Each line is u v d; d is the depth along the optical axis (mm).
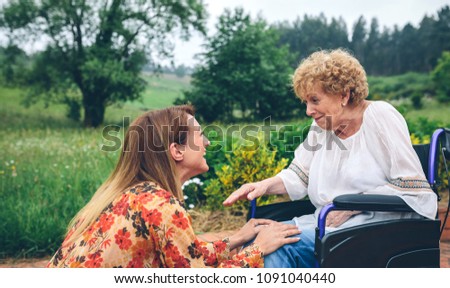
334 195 2053
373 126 1967
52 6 16125
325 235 1728
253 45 18219
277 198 4414
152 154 1634
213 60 18375
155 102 19125
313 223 2090
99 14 16703
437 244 1894
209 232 3840
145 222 1491
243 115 18500
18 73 16828
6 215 3811
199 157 1735
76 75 16625
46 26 16406
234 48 18062
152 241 1511
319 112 2010
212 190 4105
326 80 1942
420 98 20859
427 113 18297
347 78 1944
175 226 1501
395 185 1875
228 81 18219
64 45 16578
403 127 1938
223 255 1680
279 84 18453
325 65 1946
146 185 1575
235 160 4008
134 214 1507
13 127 13914
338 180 2053
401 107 5754
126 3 17094
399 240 1846
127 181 1623
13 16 16062
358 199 1748
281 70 19250
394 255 1841
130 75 16688
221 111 18219
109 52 16734
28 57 16797
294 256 1831
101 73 15664
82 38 16781
